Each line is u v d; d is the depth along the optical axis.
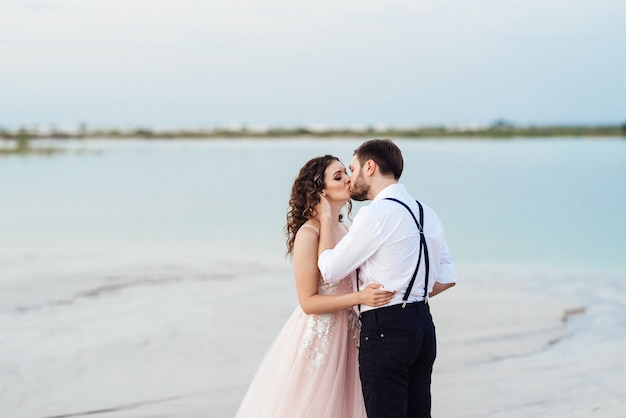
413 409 3.23
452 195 15.27
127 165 23.47
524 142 39.66
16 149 35.78
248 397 3.61
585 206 13.74
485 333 6.01
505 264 8.97
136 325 6.22
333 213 3.57
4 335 5.93
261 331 6.05
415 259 3.14
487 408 4.45
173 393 4.71
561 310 6.70
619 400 4.53
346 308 3.27
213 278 8.03
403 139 45.47
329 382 3.41
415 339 3.09
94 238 10.82
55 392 4.71
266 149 33.28
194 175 19.80
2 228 11.71
